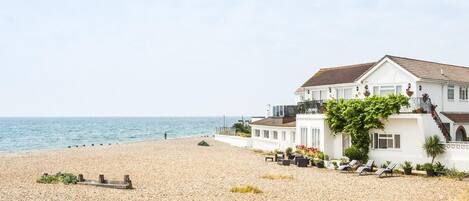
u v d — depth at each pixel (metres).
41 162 43.91
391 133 34.56
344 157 36.94
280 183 28.69
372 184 28.00
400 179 29.95
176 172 34.81
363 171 32.72
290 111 49.50
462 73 42.44
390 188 26.55
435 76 36.88
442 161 32.22
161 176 32.53
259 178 31.14
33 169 37.88
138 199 23.02
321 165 36.41
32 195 23.78
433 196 24.09
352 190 25.95
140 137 121.00
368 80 38.59
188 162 42.25
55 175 31.05
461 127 37.06
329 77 45.94
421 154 32.91
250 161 42.53
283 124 48.09
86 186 27.53
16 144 91.38
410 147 33.53
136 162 42.72
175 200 22.91
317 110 40.22
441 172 31.02
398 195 24.42
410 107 34.00
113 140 105.81
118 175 33.31
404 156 33.81
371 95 38.31
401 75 36.25
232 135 71.75
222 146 64.75
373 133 35.59
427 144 32.31
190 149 59.22
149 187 27.30
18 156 52.31
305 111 41.97
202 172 34.69
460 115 38.22
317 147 39.44
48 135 130.38
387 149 34.78
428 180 29.44
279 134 49.28
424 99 33.88
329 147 38.38
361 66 45.22
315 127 39.47
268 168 36.81
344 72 45.50
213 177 31.81
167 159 45.44
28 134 135.88
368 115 34.66
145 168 37.69
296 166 37.94
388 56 36.84
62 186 27.47
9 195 23.78
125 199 22.95
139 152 55.19
